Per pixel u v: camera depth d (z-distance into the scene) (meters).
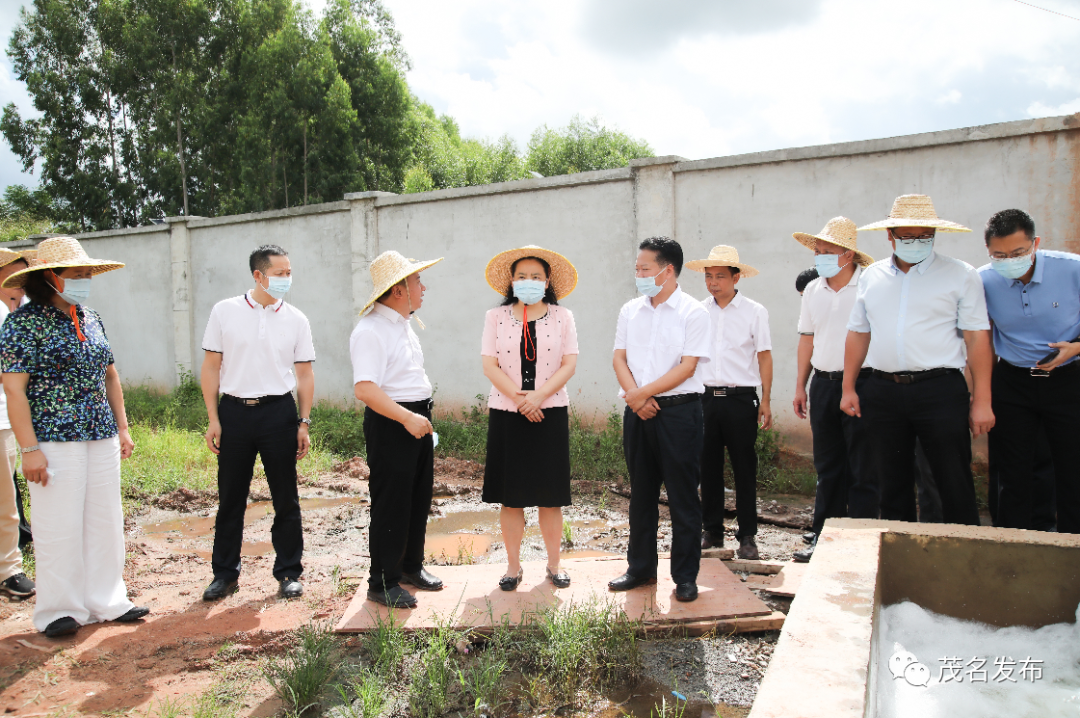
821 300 4.39
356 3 22.72
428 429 3.56
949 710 2.06
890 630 2.50
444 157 23.62
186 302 11.30
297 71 18.95
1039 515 4.23
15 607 3.89
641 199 7.38
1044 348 3.58
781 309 6.80
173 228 11.30
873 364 3.62
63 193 22.11
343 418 8.89
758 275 6.89
